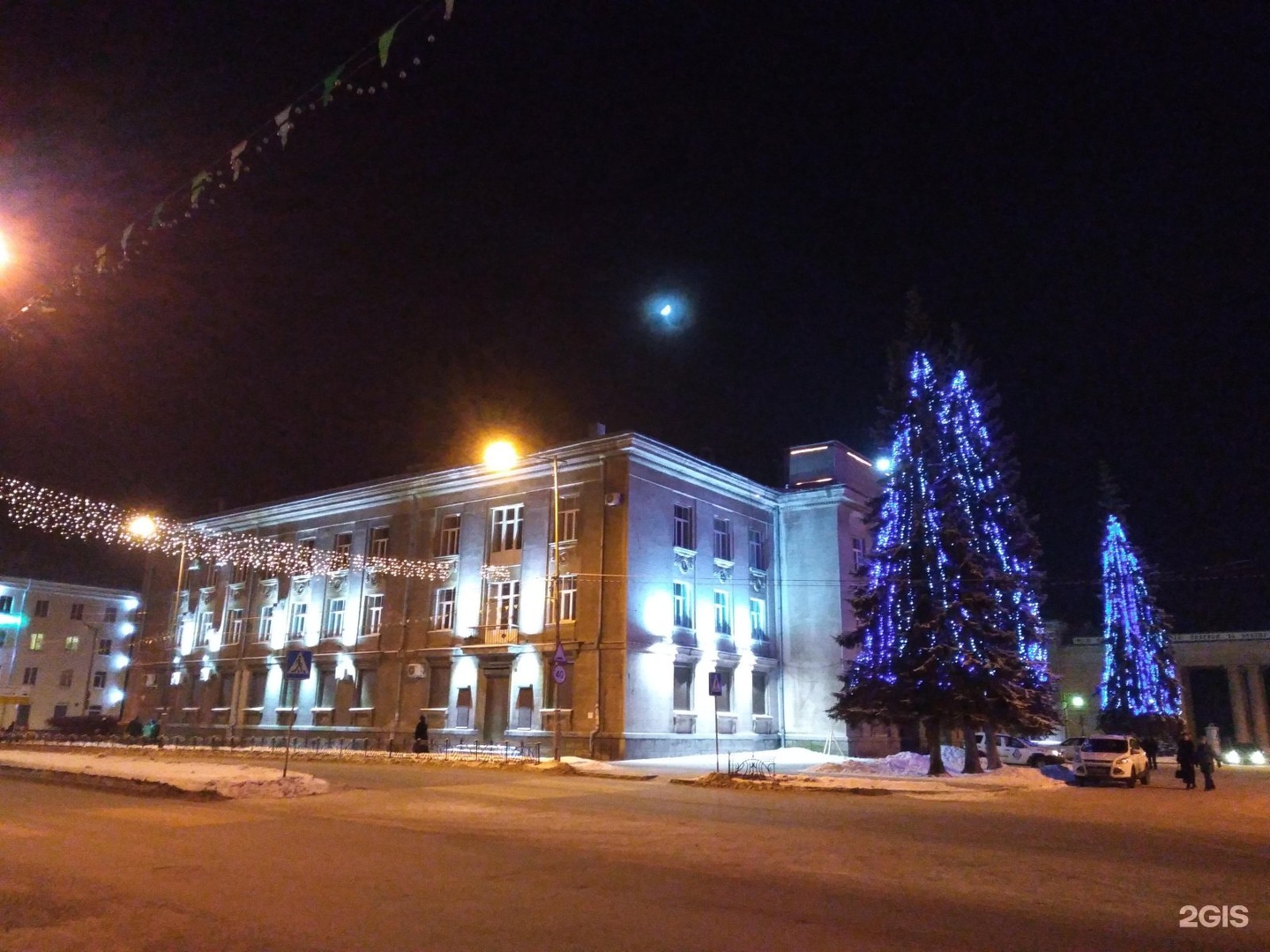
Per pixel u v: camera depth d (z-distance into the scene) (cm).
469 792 1928
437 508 4203
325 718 4247
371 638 4238
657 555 3644
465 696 3819
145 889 868
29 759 2523
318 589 4503
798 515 4347
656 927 736
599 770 2575
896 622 2861
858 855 1141
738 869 1015
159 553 5475
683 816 1529
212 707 4788
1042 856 1173
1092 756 2722
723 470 4041
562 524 3747
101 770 2062
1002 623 2869
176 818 1422
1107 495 4781
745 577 4125
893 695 2770
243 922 739
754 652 4066
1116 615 4628
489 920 752
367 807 1625
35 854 1062
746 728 3919
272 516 4912
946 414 2998
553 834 1287
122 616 7162
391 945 674
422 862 1032
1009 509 3058
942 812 1758
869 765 3017
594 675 3444
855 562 4294
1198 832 1517
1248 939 745
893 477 3023
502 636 3747
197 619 5091
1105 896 911
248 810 1551
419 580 4131
